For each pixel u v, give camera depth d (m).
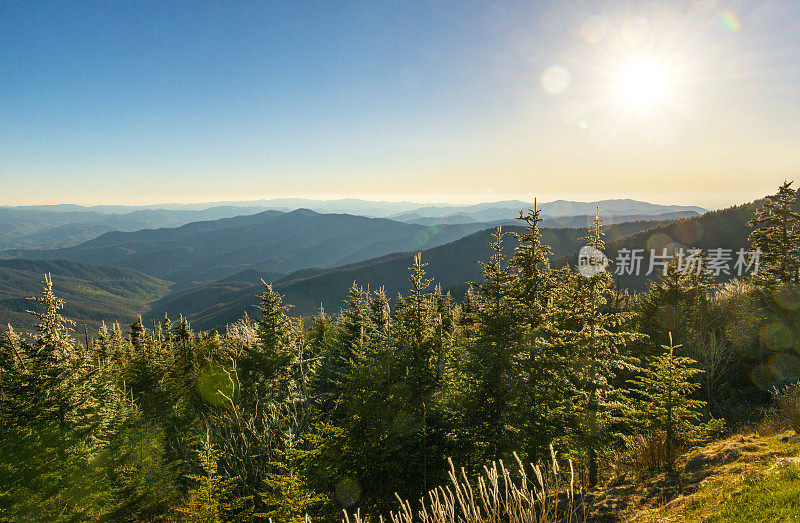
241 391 21.81
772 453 7.22
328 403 16.45
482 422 12.37
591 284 12.99
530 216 14.21
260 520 11.18
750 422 13.45
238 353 27.53
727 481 6.55
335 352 31.19
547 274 14.54
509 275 14.02
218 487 10.88
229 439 13.14
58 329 16.89
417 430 11.54
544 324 13.80
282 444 13.30
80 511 12.86
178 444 18.88
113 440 16.31
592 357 12.71
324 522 10.53
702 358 21.67
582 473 10.34
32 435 13.98
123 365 31.41
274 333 25.11
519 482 9.99
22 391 14.98
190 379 25.62
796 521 4.42
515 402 12.58
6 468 12.78
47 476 13.14
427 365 13.58
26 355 15.97
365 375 12.42
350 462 11.04
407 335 14.98
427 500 10.52
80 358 17.27
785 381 20.03
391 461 11.16
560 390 12.52
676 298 27.89
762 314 23.61
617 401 12.46
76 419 15.31
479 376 13.08
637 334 12.65
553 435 11.91
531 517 4.18
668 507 6.36
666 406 9.85
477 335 13.81
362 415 11.42
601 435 11.39
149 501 14.11
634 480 8.59
